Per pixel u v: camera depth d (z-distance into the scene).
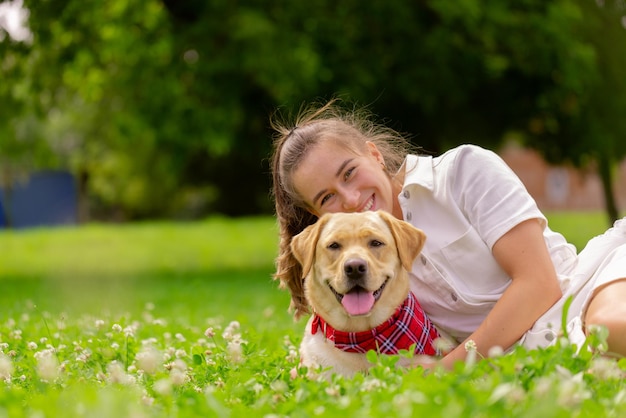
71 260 18.67
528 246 4.05
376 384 3.15
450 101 15.70
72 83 16.59
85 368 4.54
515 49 14.92
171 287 12.04
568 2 15.63
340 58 14.55
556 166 19.16
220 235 23.42
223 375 4.02
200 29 14.08
